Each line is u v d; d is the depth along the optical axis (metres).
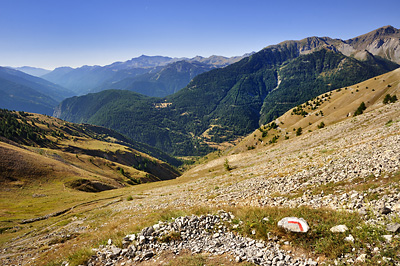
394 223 8.59
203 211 15.86
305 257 8.61
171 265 9.79
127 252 11.77
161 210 26.91
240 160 82.44
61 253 16.83
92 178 119.94
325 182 18.28
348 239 8.63
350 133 53.25
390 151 18.81
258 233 10.89
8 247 27.31
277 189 21.91
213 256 10.09
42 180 95.69
